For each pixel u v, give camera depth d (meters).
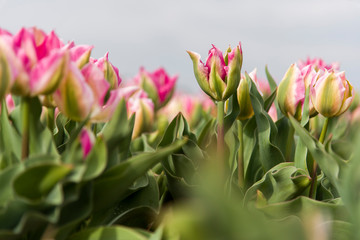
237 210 0.32
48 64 0.84
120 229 0.86
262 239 0.31
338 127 1.42
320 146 0.97
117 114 0.91
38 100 0.90
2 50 0.83
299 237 0.32
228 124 1.16
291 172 1.05
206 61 1.08
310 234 0.33
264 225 0.31
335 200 1.06
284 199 1.06
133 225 1.00
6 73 0.83
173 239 0.80
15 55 0.84
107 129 0.91
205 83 1.08
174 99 1.85
